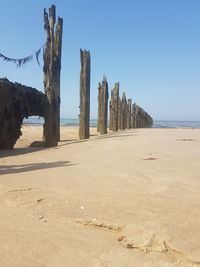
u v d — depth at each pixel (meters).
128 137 13.23
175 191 4.26
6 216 3.55
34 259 2.51
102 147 9.15
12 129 11.66
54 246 2.75
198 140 11.45
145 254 2.62
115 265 2.42
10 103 11.15
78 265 2.42
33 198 4.08
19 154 9.08
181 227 3.01
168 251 2.62
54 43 12.49
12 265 2.41
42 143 12.80
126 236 2.91
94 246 2.76
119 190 4.37
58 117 12.81
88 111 15.69
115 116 27.16
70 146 10.55
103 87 20.86
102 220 3.26
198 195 4.08
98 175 5.24
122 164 6.10
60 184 4.73
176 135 14.95
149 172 5.37
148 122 62.31
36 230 3.12
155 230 2.89
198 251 2.54
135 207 3.66
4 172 5.80
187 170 5.48
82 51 15.27
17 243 2.80
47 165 6.36
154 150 7.91
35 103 12.61
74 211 3.59
